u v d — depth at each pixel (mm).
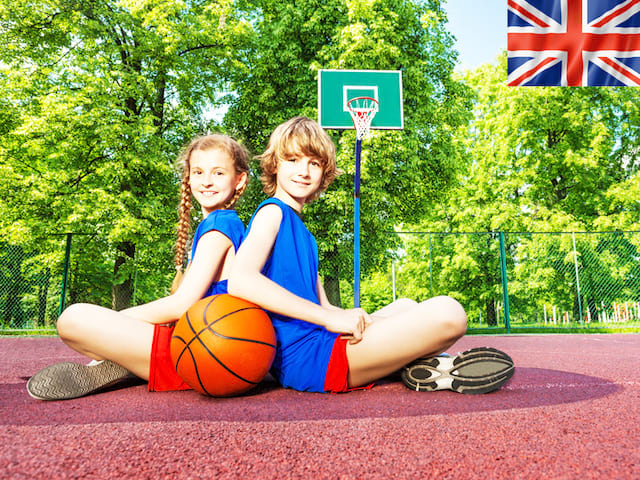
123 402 1732
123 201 10031
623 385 2215
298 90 11898
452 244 16062
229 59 11453
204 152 2180
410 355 1799
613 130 16891
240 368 1689
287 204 2016
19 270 10406
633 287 12742
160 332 1953
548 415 1483
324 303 2254
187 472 956
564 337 8422
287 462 1020
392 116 9484
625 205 15633
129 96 10484
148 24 10305
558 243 13109
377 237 11508
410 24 11938
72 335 1907
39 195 9508
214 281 1995
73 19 10250
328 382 1852
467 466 995
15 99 10461
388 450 1104
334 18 11922
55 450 1095
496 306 13812
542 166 16109
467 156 14984
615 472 962
